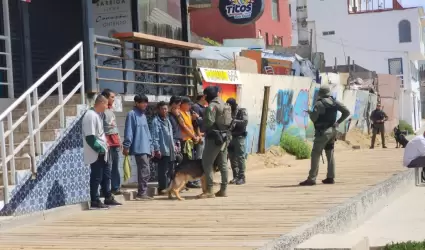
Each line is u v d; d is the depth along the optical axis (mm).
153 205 16141
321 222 12508
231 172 23812
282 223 12641
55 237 12219
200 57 30375
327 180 19625
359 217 15680
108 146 16578
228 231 12000
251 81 28766
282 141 32688
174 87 21859
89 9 17688
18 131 16828
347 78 48000
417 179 23766
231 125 17219
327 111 19016
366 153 35406
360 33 80000
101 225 13445
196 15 49000
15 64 18312
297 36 68188
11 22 18250
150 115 20312
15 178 14523
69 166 16328
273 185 19859
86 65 17594
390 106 60188
